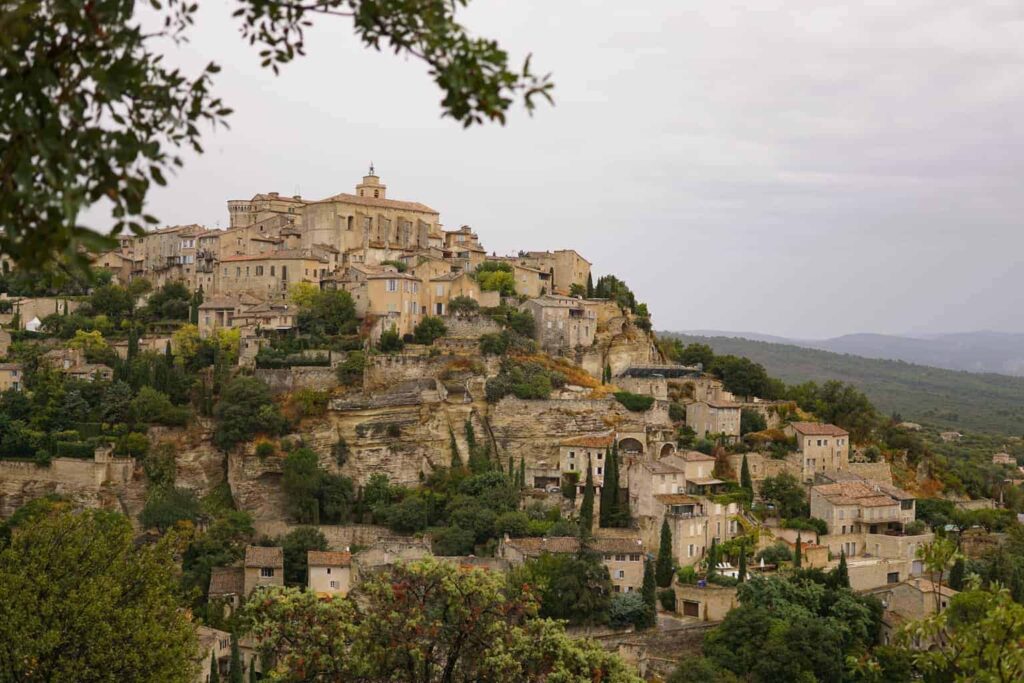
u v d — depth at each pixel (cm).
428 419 19612
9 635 6125
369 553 15912
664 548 15800
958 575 15125
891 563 16638
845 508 17738
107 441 18225
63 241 2138
